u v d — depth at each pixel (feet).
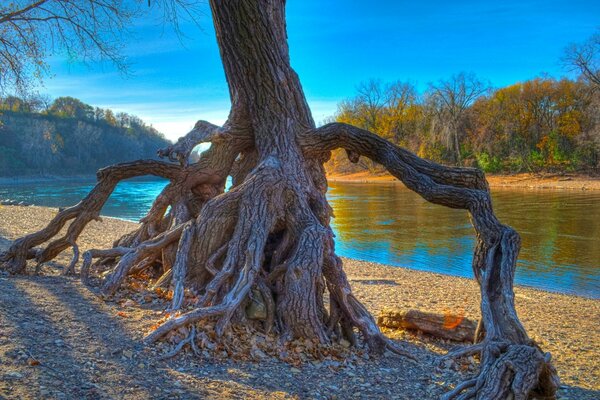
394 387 18.65
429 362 22.24
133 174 29.25
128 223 87.76
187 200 28.94
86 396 13.79
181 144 25.75
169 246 27.30
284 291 22.52
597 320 34.99
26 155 377.71
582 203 121.70
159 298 24.27
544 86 223.30
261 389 16.44
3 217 79.20
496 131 235.40
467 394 14.74
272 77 27.07
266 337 21.33
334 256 24.17
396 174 25.71
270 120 27.35
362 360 21.56
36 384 13.91
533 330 31.71
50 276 28.73
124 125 567.18
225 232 24.95
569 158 210.18
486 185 24.66
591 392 20.99
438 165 25.11
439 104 252.42
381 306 35.91
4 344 16.37
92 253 28.04
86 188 241.76
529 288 46.88
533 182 196.03
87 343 17.69
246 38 26.55
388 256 64.23
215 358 18.52
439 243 73.77
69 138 430.61
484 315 18.83
